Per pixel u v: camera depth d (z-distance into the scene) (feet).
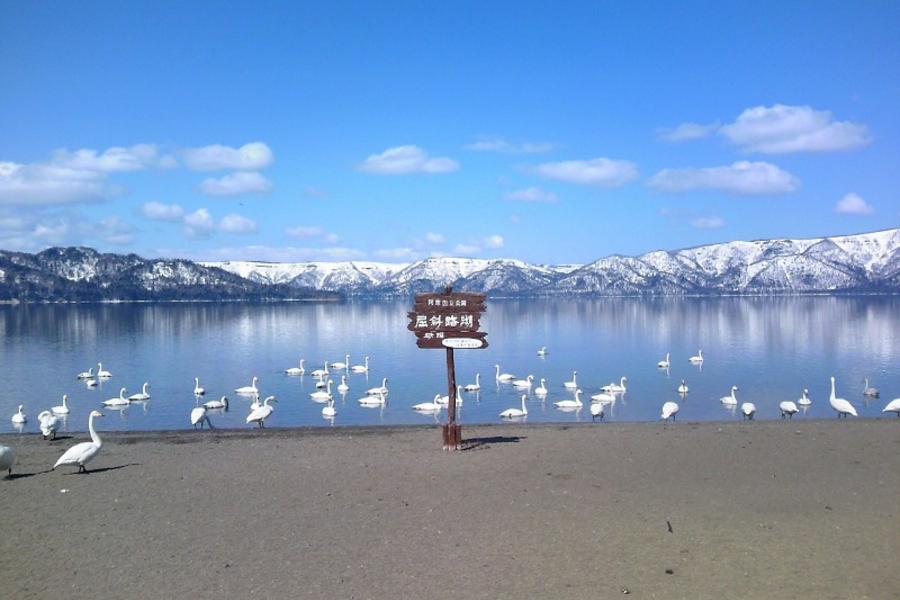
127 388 176.45
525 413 131.44
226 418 134.82
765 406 138.82
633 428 80.23
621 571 36.78
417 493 52.34
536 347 287.89
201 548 41.52
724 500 48.93
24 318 525.34
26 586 36.40
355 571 37.58
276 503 50.57
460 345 67.87
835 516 45.16
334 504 49.98
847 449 64.75
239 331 399.85
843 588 34.30
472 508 48.21
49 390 172.45
